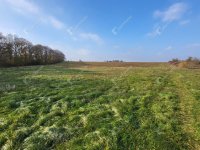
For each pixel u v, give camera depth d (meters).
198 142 7.03
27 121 8.71
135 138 7.23
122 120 8.66
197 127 7.98
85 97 12.27
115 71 31.80
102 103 11.25
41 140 7.03
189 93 13.64
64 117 9.12
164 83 17.98
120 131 7.66
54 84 16.67
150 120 8.71
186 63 41.50
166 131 7.76
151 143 6.93
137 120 8.77
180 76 23.09
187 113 9.65
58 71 31.11
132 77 22.11
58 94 13.12
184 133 7.62
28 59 58.56
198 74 25.62
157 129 7.92
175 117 9.12
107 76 23.19
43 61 66.50
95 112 9.60
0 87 15.14
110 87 15.80
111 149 6.56
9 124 8.38
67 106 10.51
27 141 7.02
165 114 9.41
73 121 8.65
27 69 37.09
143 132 7.66
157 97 12.57
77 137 7.38
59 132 7.59
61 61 87.25
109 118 8.91
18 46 53.50
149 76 23.12
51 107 10.44
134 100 11.69
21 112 9.59
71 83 17.30
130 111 9.78
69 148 6.69
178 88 15.72
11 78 20.67
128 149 6.64
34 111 9.84
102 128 7.88
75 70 34.19
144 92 13.93
